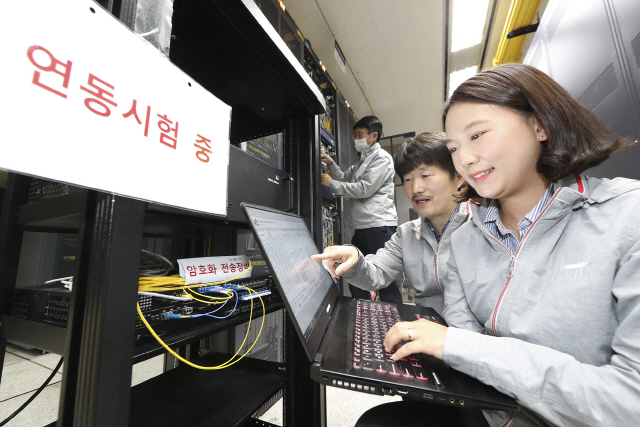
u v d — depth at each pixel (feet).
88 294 1.09
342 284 6.86
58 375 4.64
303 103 2.94
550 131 1.42
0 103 0.77
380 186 6.07
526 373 1.15
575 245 1.41
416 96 12.03
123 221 1.14
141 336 1.44
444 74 10.83
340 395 4.36
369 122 7.14
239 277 2.44
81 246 1.14
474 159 1.51
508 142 1.44
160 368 5.01
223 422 1.93
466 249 2.04
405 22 8.23
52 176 0.87
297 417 2.76
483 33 9.05
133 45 1.20
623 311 1.18
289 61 2.39
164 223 2.41
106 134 1.06
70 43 0.95
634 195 1.34
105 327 1.04
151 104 1.28
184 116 1.48
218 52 2.27
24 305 1.74
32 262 5.80
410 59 9.76
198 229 2.87
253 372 2.76
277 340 4.43
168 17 1.44
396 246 3.81
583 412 1.04
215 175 1.71
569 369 1.11
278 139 5.11
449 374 1.34
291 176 3.11
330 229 7.17
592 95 3.55
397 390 1.21
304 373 2.76
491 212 1.87
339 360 1.40
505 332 1.56
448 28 8.63
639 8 2.70
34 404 3.79
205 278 2.11
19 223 1.86
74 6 0.97
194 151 1.55
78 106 0.97
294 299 1.50
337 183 6.23
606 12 3.19
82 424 1.01
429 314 2.43
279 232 1.89
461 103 1.52
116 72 1.11
